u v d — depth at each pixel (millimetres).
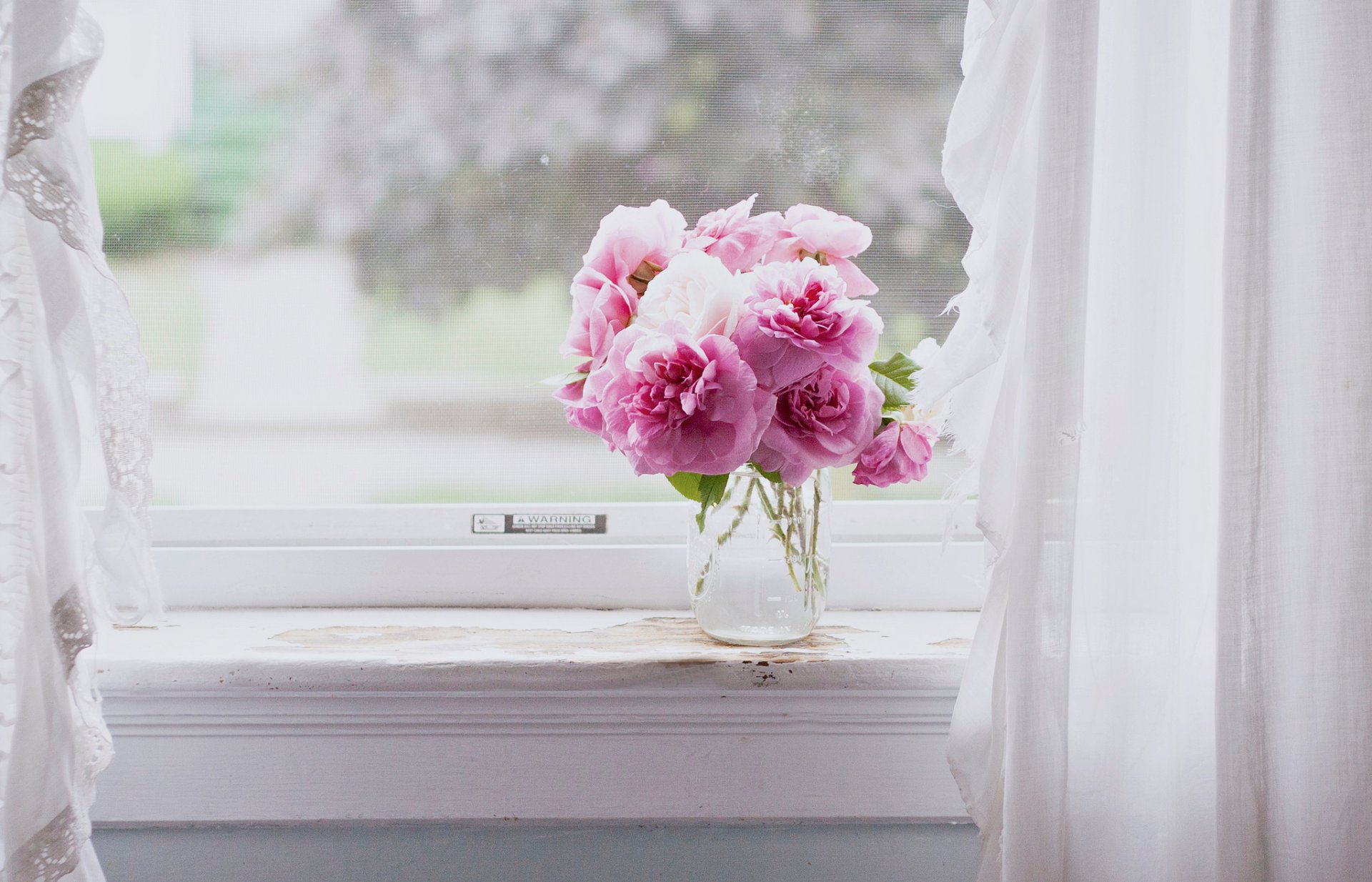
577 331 1287
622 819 1340
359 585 1449
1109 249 1250
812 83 1438
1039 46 1241
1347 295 1230
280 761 1330
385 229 1438
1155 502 1247
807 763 1339
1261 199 1227
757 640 1346
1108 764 1249
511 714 1331
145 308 1433
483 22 1430
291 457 1452
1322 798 1236
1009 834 1236
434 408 1454
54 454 1226
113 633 1379
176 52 1421
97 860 1288
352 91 1430
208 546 1454
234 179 1429
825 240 1299
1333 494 1234
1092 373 1257
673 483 1301
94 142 1421
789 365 1246
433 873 1359
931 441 1300
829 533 1357
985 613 1267
